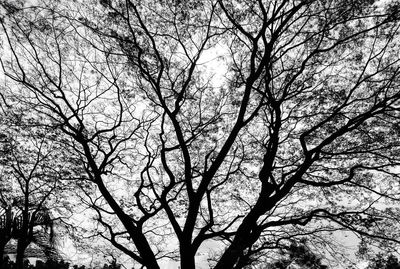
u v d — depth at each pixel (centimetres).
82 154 1330
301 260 1098
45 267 1375
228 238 1060
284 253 1148
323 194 1406
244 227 1034
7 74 1191
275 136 1194
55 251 1518
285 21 1194
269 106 1289
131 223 1100
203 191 1089
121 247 1077
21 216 1369
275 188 1094
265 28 1191
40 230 1491
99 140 1424
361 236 1095
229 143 1145
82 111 1312
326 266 1103
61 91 1210
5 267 1264
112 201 1126
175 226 1078
